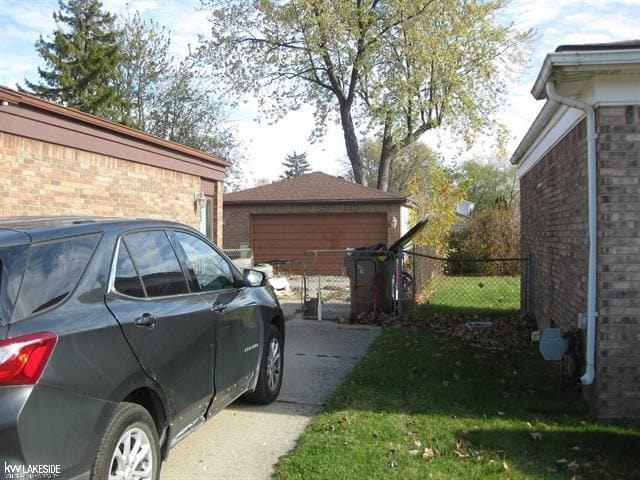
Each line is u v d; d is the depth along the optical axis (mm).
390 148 26953
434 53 22641
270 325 5797
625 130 5273
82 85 34406
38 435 2611
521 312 11844
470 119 24703
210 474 4191
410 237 11156
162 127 34250
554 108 6871
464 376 6770
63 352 2807
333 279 20219
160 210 10500
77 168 8273
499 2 23484
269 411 5590
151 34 34625
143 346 3428
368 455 4426
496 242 22031
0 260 2883
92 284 3254
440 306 13188
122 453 3174
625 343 5293
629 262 5289
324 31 23219
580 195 6086
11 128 7008
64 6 37938
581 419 5320
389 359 7664
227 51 26156
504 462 4305
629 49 4895
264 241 22359
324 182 23797
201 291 4465
